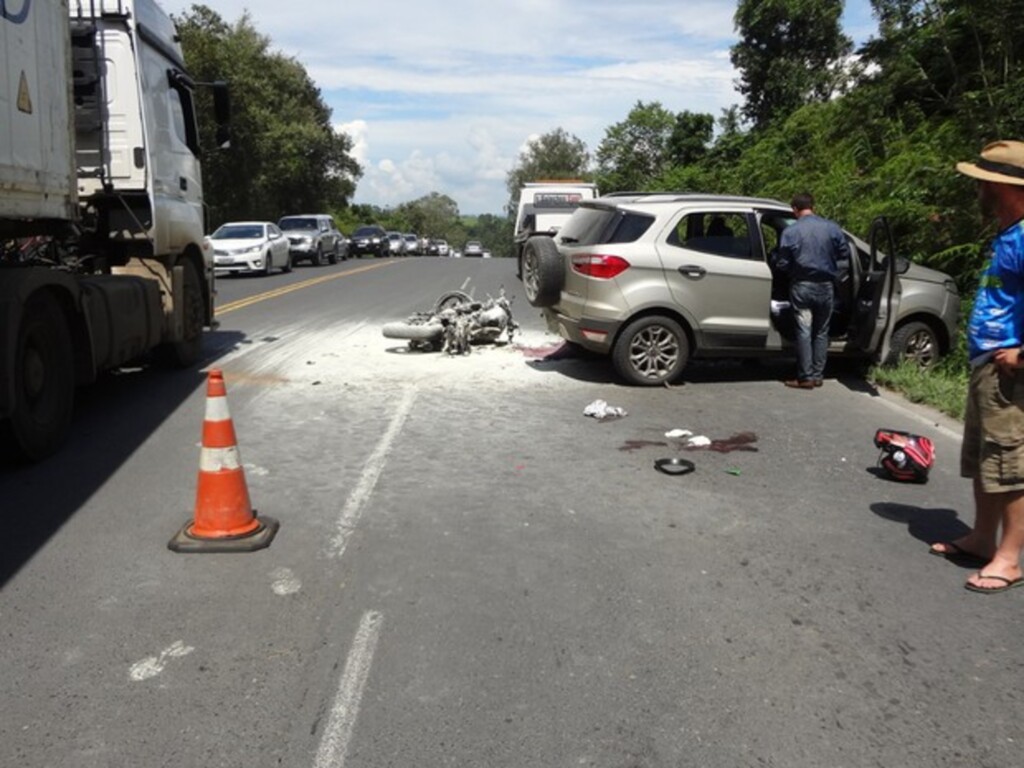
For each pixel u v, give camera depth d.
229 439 4.87
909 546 4.96
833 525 5.27
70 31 7.55
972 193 11.34
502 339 12.12
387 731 3.19
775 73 27.58
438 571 4.54
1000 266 4.16
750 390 9.05
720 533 5.12
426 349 11.25
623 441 7.05
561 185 24.39
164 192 9.10
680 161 34.50
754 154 20.42
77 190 7.13
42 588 4.29
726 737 3.18
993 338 4.22
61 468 6.21
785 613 4.14
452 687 3.48
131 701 3.35
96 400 8.35
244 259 24.38
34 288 6.04
